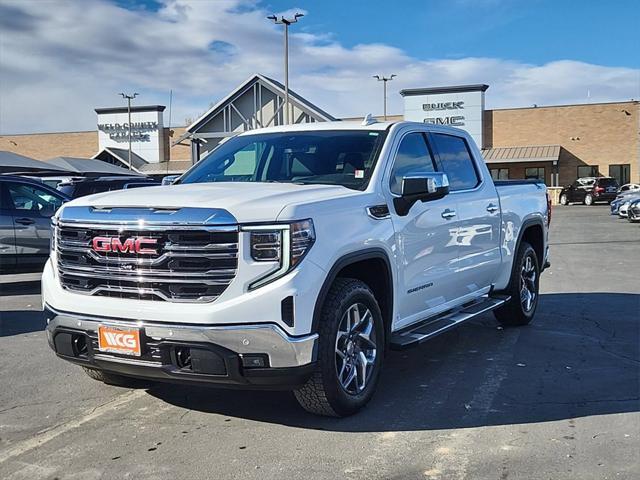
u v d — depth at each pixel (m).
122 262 4.12
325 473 3.73
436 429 4.38
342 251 4.29
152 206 4.11
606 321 7.80
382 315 4.96
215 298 3.93
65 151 63.31
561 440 4.18
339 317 4.29
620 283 10.85
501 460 3.88
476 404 4.87
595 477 3.65
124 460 3.94
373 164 5.07
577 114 51.69
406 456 3.95
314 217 4.16
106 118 61.88
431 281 5.50
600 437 4.21
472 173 6.50
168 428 4.45
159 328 3.97
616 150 51.03
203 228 3.92
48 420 4.63
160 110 60.56
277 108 40.91
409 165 5.49
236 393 5.18
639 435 4.24
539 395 5.07
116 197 4.38
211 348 3.89
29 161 26.48
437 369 5.82
